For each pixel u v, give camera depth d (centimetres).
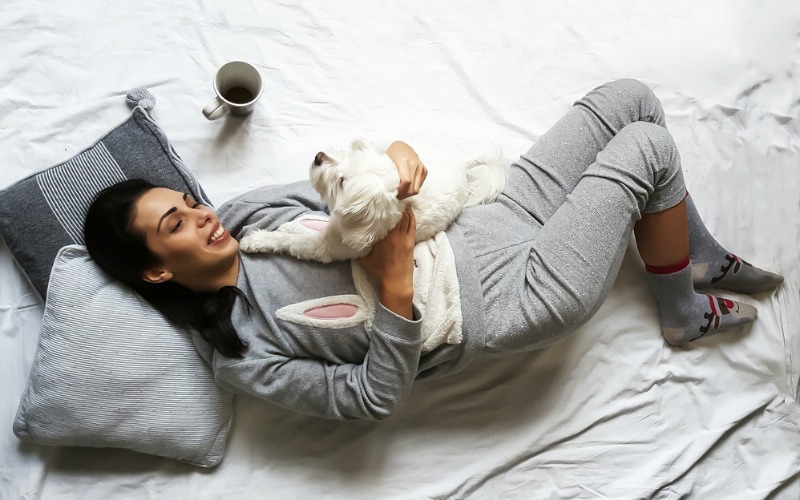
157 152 123
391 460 118
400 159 92
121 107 132
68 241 116
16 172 127
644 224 114
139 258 104
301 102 136
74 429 109
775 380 125
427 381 122
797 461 121
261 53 138
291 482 117
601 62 140
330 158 88
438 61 140
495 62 140
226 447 119
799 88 139
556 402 121
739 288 128
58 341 109
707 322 122
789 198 134
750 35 142
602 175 104
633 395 123
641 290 127
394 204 89
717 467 121
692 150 135
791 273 131
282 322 104
